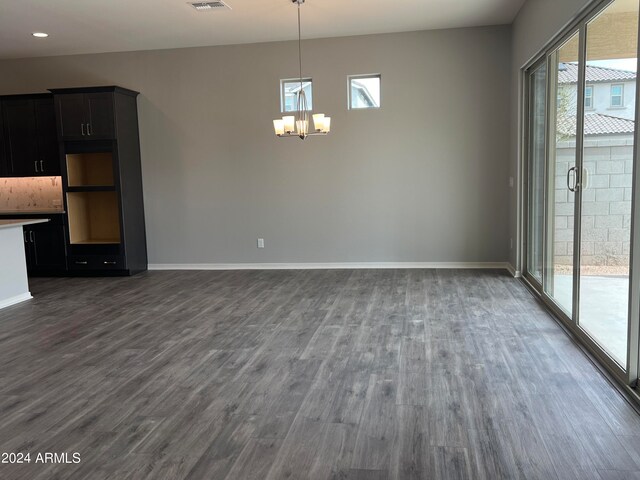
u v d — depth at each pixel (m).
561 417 2.69
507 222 6.61
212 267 7.27
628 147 2.94
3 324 4.75
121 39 6.46
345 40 6.66
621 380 3.06
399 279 6.17
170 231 7.29
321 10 5.54
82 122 6.67
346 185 6.88
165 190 7.23
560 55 4.35
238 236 7.18
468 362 3.49
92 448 2.54
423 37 6.51
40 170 7.09
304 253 7.08
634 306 2.87
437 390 3.07
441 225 6.75
